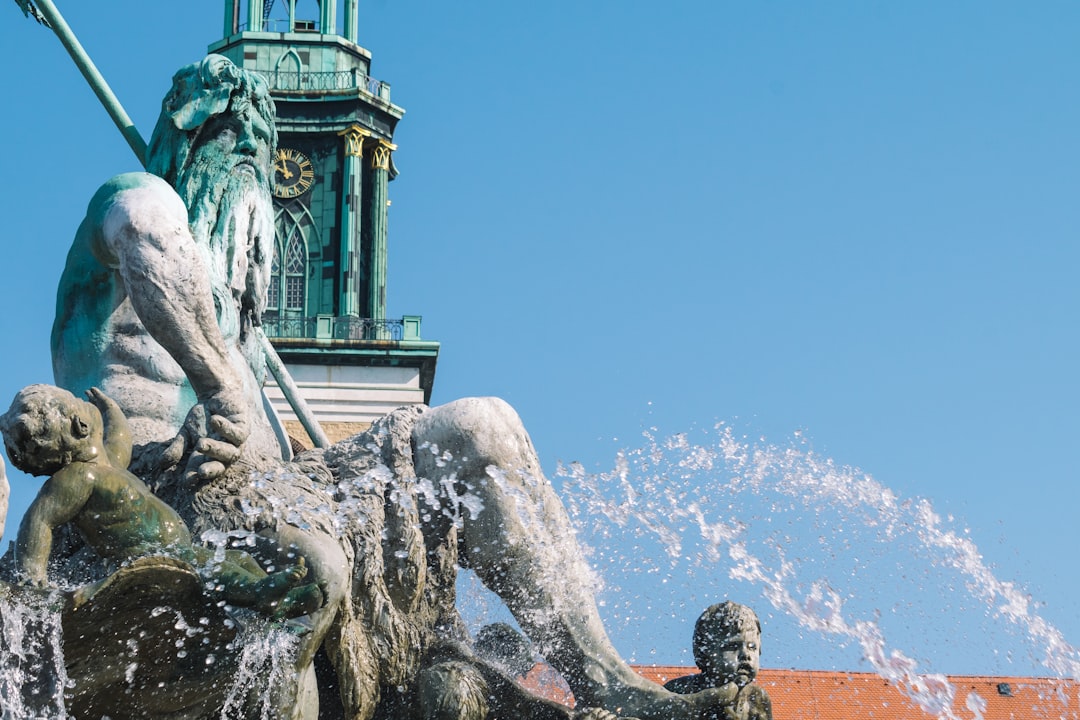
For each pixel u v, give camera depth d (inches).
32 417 289.6
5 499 295.7
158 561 282.4
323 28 2972.4
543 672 369.7
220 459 329.7
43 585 284.7
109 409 306.7
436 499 351.6
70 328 381.1
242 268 403.9
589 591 361.7
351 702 330.3
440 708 335.9
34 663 281.4
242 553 300.0
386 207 2883.9
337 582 322.0
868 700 1002.7
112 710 294.8
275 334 2728.8
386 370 2709.2
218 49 2960.1
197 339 339.3
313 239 2819.9
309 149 2869.1
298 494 333.7
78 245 384.8
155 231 341.1
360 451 354.0
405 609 342.3
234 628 294.2
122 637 287.3
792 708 1005.2
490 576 355.6
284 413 1585.9
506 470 354.6
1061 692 568.7
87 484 292.8
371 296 2775.6
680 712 345.7
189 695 296.5
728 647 351.3
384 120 2918.3
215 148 407.8
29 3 421.4
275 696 303.7
